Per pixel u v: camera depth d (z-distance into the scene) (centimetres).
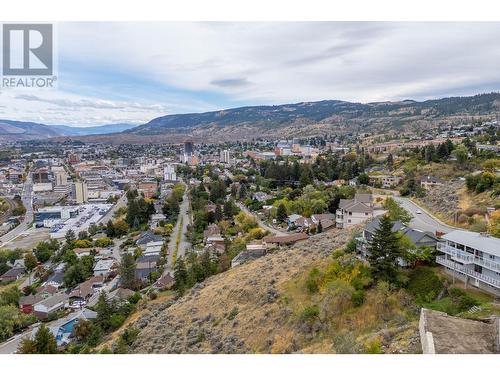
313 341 3184
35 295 7150
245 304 4247
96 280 7619
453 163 10075
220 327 3969
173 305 5072
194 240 9306
